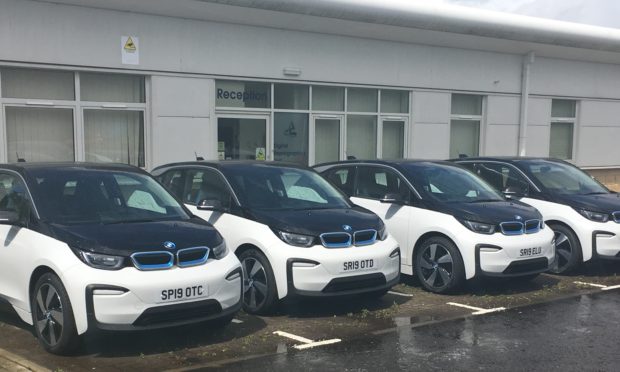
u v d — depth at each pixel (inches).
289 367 195.5
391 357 205.8
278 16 500.7
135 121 472.7
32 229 213.2
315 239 247.4
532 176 367.9
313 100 551.2
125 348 210.8
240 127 517.0
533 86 682.8
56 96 440.8
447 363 200.7
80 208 223.1
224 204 278.1
